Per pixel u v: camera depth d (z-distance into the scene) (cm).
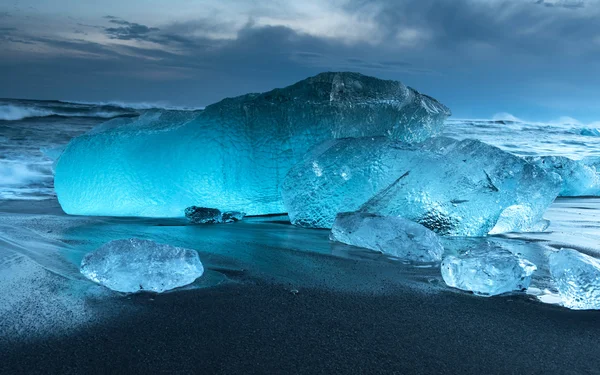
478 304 263
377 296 271
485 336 223
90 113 1727
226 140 481
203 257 337
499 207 427
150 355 196
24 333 212
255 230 431
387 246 358
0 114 1523
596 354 207
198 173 479
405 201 433
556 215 540
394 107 516
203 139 480
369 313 246
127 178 484
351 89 502
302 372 186
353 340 214
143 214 490
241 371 185
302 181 453
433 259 346
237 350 202
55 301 248
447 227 429
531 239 420
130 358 193
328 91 491
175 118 543
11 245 345
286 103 487
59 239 371
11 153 888
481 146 449
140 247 280
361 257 349
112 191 486
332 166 449
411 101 531
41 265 303
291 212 457
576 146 1315
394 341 214
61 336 210
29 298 250
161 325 224
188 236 399
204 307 247
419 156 442
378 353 203
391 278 304
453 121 2095
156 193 483
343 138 471
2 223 421
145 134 501
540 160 720
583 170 707
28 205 546
